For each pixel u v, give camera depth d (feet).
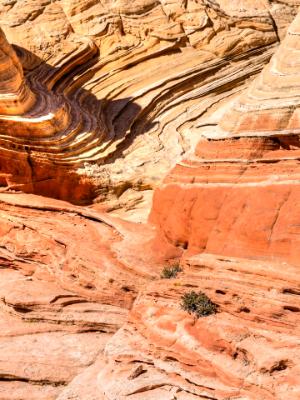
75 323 47.98
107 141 68.64
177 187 52.24
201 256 45.44
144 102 74.54
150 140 70.95
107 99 75.41
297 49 51.42
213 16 81.87
